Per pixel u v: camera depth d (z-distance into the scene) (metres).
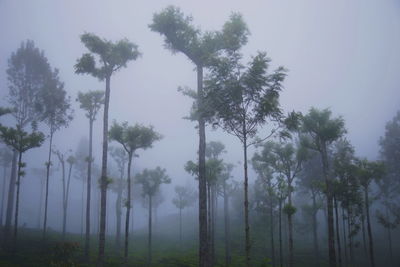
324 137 21.58
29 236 29.16
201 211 17.92
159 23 20.25
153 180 29.27
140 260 26.95
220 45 18.92
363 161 24.23
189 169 25.95
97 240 35.19
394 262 33.19
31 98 33.12
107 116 22.83
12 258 20.52
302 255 33.59
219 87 14.62
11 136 22.52
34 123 27.92
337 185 23.11
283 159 24.52
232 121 14.44
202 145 19.33
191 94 22.25
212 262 23.62
